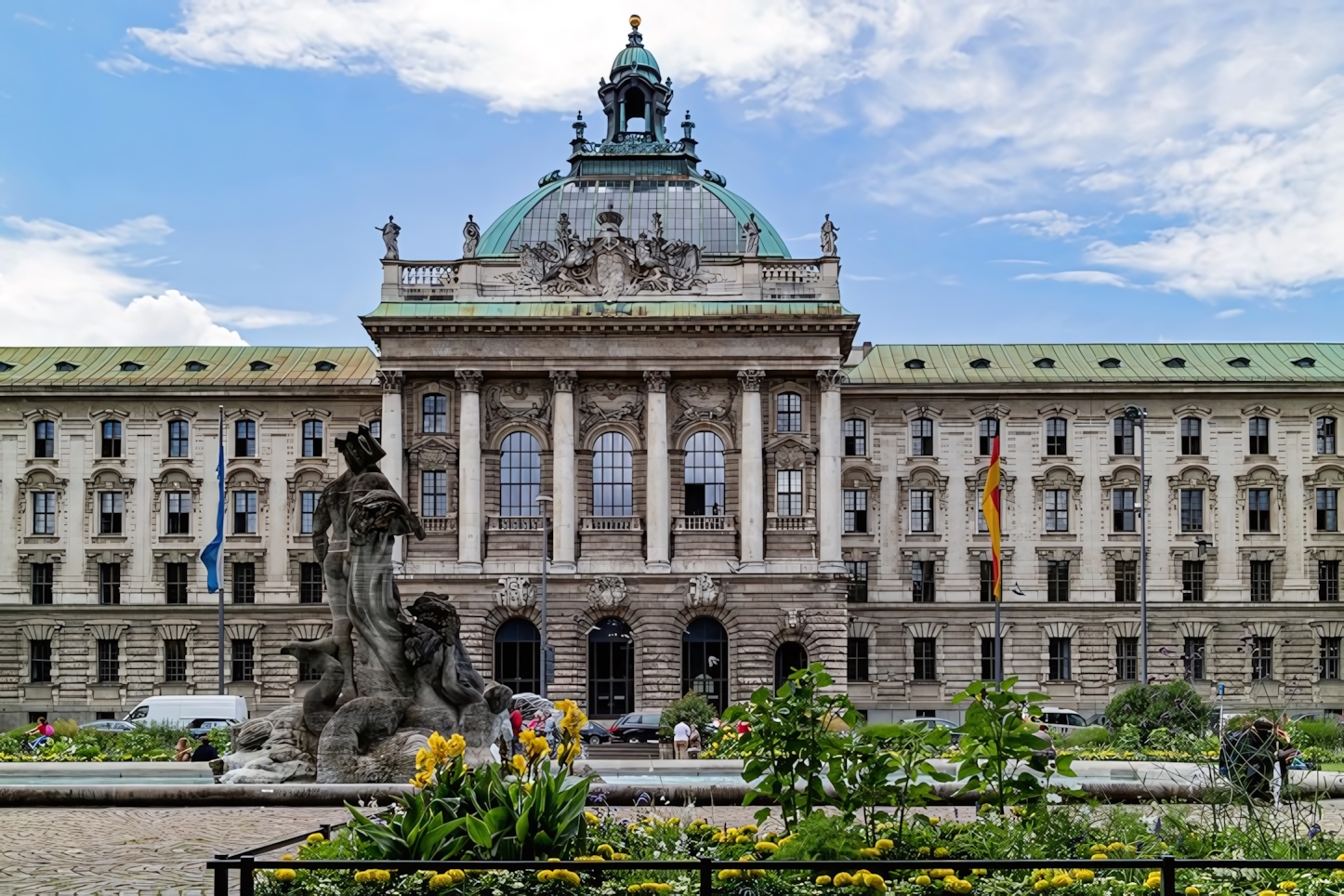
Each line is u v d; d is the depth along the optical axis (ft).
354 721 128.77
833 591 330.75
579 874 65.77
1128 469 377.09
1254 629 374.22
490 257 342.44
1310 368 387.75
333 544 135.03
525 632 333.21
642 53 395.14
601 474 340.18
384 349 336.29
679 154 380.17
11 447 378.73
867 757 79.25
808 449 338.34
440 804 72.38
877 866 64.08
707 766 146.92
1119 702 251.19
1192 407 378.12
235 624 373.61
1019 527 376.27
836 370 335.47
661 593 330.34
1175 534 376.68
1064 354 396.37
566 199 369.30
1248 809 86.84
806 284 341.41
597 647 332.60
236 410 378.73
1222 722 213.87
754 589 330.95
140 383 378.32
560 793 73.41
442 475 339.77
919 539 376.48
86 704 372.99
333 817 116.16
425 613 136.98
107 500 378.73
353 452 136.15
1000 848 74.38
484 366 335.06
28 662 374.84
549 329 334.03
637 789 121.80
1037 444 378.53
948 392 377.09
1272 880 70.44
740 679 328.49
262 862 61.87
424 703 132.87
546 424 339.16
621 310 337.31
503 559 334.44
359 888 66.23
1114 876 70.33
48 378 383.04
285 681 372.99
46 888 85.20
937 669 372.58
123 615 374.43
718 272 341.21
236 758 133.59
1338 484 376.89
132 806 123.44
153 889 84.33
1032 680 371.97
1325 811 118.52
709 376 340.18
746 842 76.74
